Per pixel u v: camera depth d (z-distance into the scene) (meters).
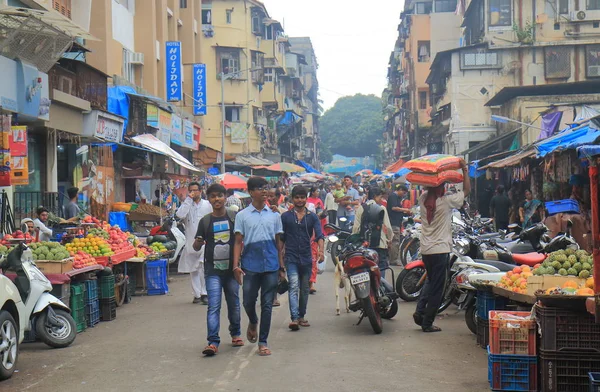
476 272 8.77
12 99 12.37
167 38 30.06
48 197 15.55
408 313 10.19
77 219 12.82
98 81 17.70
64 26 12.70
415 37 56.38
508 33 35.47
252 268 7.59
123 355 7.52
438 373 6.58
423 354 7.43
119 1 24.72
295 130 75.12
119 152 21.95
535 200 17.73
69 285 8.77
